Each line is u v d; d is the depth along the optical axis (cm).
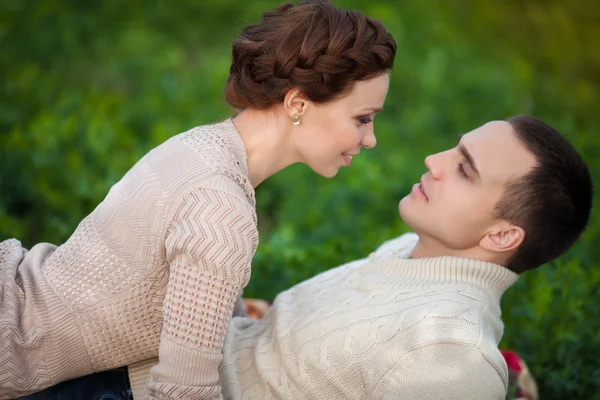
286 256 482
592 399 403
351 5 983
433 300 294
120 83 802
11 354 274
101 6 908
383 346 290
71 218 545
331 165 298
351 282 327
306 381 302
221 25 948
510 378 389
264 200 648
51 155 585
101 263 283
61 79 784
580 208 314
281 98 283
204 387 267
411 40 966
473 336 281
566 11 1117
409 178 708
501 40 1065
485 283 311
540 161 306
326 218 632
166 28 922
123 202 282
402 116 845
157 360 309
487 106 876
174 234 265
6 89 689
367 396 292
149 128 695
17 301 283
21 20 830
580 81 1037
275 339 317
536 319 430
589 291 459
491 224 310
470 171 310
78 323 281
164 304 270
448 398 275
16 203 561
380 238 521
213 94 759
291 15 284
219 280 262
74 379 298
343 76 277
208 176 272
